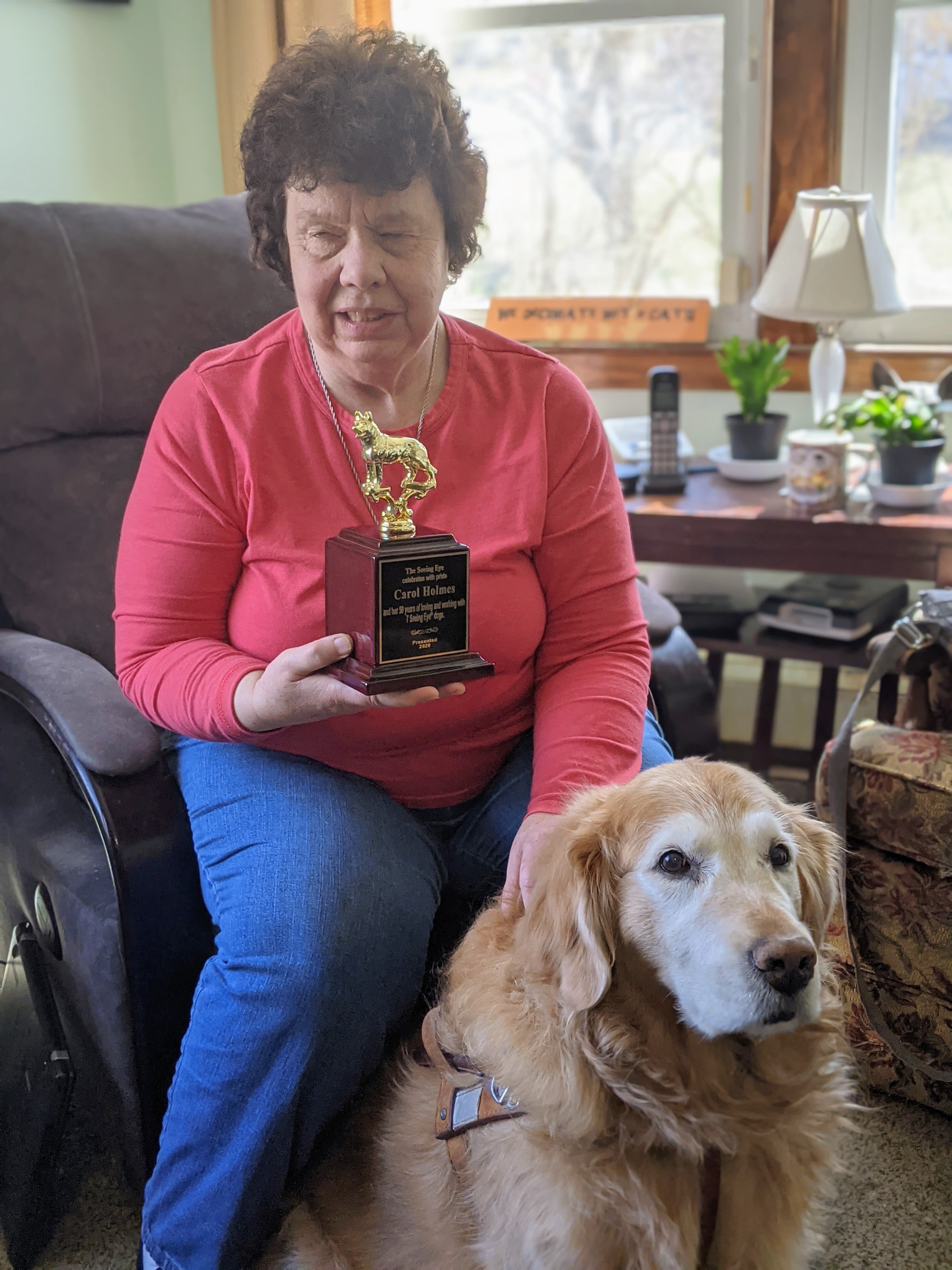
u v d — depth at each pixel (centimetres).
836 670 246
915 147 260
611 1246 106
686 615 252
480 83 286
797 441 224
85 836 142
